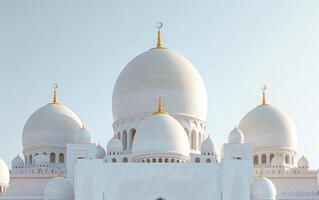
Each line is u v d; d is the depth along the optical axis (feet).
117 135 451.12
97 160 375.25
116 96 454.81
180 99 440.86
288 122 469.16
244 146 403.13
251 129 467.52
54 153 467.11
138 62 454.81
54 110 478.18
